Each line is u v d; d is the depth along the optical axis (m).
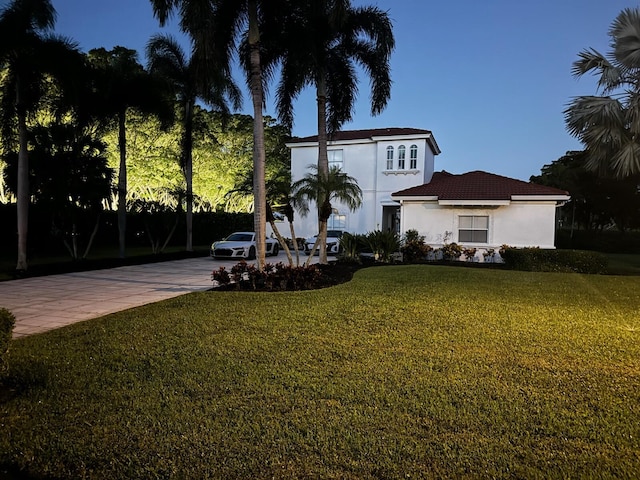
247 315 6.71
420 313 6.82
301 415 3.32
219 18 10.99
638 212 30.45
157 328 5.95
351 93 15.16
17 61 11.60
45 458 2.77
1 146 13.84
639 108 10.29
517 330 5.86
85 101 14.49
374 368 4.35
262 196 10.43
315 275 9.87
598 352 4.93
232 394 3.72
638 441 2.96
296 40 12.08
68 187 13.47
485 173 17.73
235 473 2.60
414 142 23.88
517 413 3.37
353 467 2.65
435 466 2.66
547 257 13.29
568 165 34.59
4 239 18.05
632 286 9.83
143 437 3.00
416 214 16.56
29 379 4.10
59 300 8.57
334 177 12.07
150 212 19.11
